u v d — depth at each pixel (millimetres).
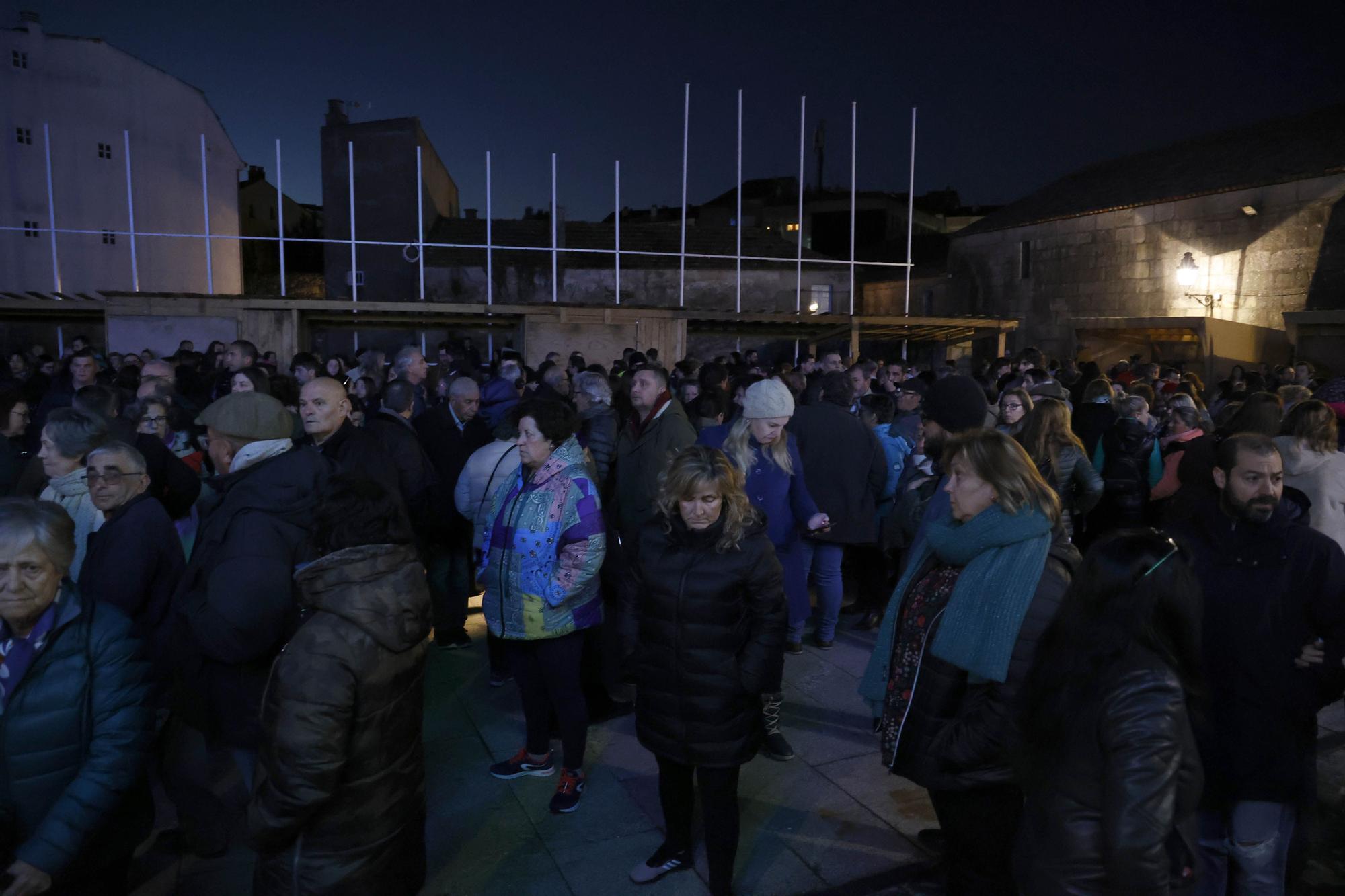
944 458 2564
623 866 3303
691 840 3461
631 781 3938
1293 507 2805
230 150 35781
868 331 20406
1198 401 9211
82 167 29312
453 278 27656
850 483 5293
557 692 3652
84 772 2203
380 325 18047
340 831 2148
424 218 28656
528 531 3518
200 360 10500
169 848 3369
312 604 2096
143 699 2324
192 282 33375
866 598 6000
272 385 5434
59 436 3547
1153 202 24859
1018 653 2301
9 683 2180
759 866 3293
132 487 3143
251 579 2664
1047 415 4695
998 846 2512
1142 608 1787
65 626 2211
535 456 3547
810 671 5168
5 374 12602
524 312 16281
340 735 2053
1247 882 2584
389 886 2258
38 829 2156
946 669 2482
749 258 17781
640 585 3023
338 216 28172
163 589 3146
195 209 33625
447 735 4379
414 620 2178
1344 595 2502
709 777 2963
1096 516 6219
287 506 2779
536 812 3674
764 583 2896
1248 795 2541
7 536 2074
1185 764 1741
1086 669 1799
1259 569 2570
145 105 31078
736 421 4723
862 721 4539
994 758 2379
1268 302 22281
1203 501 2734
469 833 3520
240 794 3270
